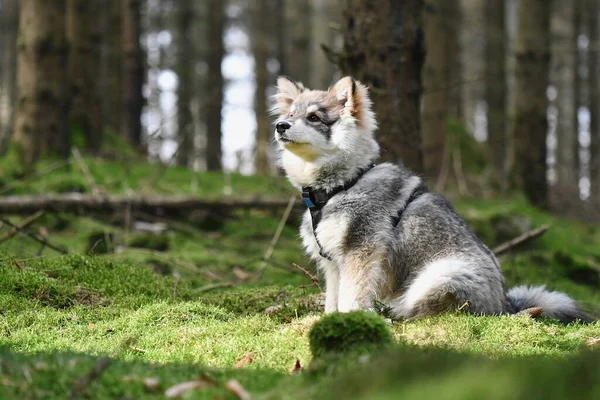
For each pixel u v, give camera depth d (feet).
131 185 55.72
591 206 98.32
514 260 46.55
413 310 26.86
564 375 13.28
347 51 37.47
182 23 131.75
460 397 12.83
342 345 17.54
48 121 54.80
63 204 46.14
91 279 30.83
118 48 95.86
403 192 28.48
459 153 82.58
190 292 31.71
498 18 95.45
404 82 37.09
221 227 51.47
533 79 68.03
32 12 54.90
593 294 43.42
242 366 20.13
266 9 110.01
